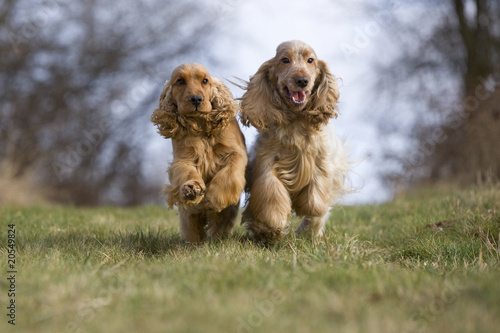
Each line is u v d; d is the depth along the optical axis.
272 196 7.65
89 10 27.64
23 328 4.36
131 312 4.56
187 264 5.98
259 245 7.77
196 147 7.38
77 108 26.58
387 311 4.54
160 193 7.44
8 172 19.02
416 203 11.99
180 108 7.23
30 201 18.09
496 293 4.80
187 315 4.44
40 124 25.36
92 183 26.72
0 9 23.97
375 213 11.55
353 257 6.41
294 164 7.88
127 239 7.96
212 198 7.12
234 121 7.80
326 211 8.09
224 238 8.13
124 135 27.75
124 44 28.30
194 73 7.29
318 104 7.77
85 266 5.95
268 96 7.79
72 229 9.27
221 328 4.20
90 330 4.27
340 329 4.15
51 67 26.48
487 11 22.05
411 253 7.53
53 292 4.86
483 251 7.16
